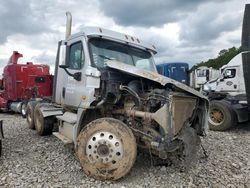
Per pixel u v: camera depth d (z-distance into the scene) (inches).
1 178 183.9
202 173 194.9
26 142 283.4
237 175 193.6
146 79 194.4
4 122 434.6
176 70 879.1
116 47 237.1
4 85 587.2
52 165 209.5
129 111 192.2
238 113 375.6
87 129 184.4
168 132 175.9
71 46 244.4
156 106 186.2
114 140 175.5
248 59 340.5
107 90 200.7
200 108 209.5
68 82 249.0
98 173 178.5
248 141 307.4
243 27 341.1
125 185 173.8
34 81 494.9
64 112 260.2
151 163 205.2
